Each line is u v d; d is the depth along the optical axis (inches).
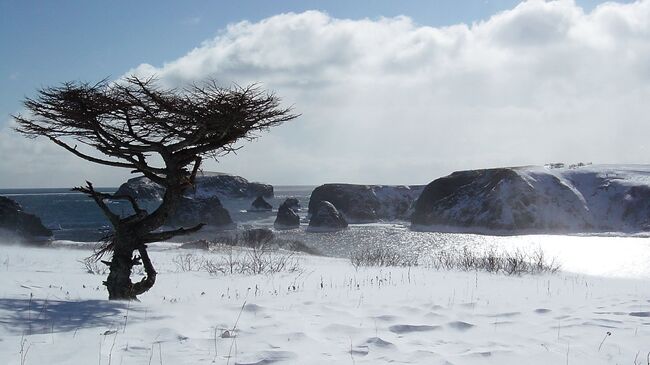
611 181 3152.1
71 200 7062.0
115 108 373.7
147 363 214.8
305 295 419.5
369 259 1113.4
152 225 401.4
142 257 402.6
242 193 6796.3
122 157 401.7
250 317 307.9
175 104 367.9
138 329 270.4
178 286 521.3
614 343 253.8
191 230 410.9
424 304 358.0
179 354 227.6
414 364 217.8
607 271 1312.7
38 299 357.1
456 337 267.1
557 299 403.2
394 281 574.9
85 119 377.1
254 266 738.2
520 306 359.9
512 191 3125.0
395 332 276.2
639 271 1307.8
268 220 4003.4
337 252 1958.7
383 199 4375.0
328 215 3324.3
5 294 375.6
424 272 747.4
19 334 258.8
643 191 2933.1
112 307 335.0
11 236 2095.2
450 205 3393.2
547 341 258.4
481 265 913.5
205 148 400.8
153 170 409.4
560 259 1676.9
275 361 218.4
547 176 3277.6
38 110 371.2
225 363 215.8
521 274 807.7
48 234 2324.1
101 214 4015.8
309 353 231.9
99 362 212.8
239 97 365.7
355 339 257.6
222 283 553.0
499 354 233.0
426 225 3427.7
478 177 3523.6
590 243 2284.7
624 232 2716.5
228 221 3250.5
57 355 220.5
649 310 343.3
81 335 255.6
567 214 2960.1
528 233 2854.3
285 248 1732.3
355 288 481.1
